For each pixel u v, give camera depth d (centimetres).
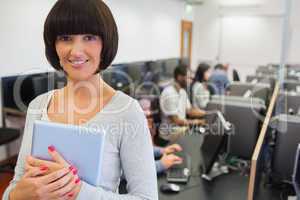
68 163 60
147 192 62
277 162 144
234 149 168
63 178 56
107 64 66
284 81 348
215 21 796
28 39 324
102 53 64
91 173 60
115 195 60
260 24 741
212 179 153
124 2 509
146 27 597
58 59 68
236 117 165
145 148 65
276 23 716
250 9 743
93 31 61
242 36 770
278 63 669
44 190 54
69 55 62
